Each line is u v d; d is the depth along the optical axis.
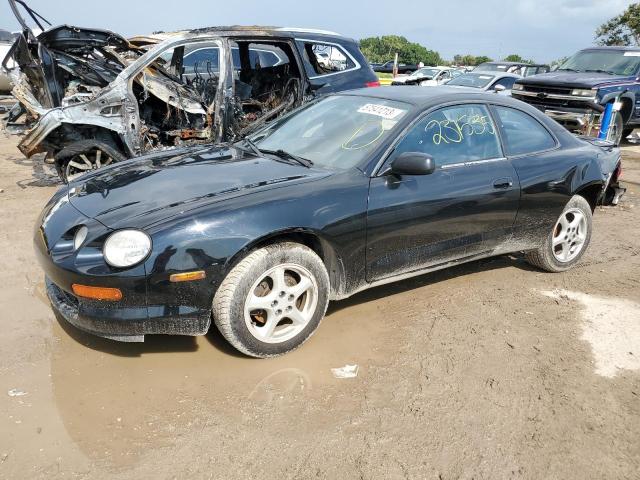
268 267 2.85
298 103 6.53
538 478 2.29
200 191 3.00
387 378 2.92
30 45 6.52
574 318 3.72
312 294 3.07
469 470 2.31
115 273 2.60
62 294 2.99
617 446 2.50
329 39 6.84
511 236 3.99
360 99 3.95
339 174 3.21
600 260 4.89
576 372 3.06
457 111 3.75
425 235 3.47
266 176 3.20
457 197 3.52
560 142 4.32
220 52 6.00
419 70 24.78
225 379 2.84
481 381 2.93
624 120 10.74
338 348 3.20
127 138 6.02
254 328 2.92
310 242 3.18
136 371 2.87
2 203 5.86
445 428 2.55
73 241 2.78
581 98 9.88
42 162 8.20
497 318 3.66
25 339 3.12
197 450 2.34
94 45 7.03
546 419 2.65
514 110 4.11
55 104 6.76
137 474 2.21
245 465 2.27
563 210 4.27
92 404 2.60
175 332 2.77
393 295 3.95
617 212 6.54
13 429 2.41
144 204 2.90
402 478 2.25
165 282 2.64
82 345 3.09
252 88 7.45
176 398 2.67
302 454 2.35
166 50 5.94
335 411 2.63
